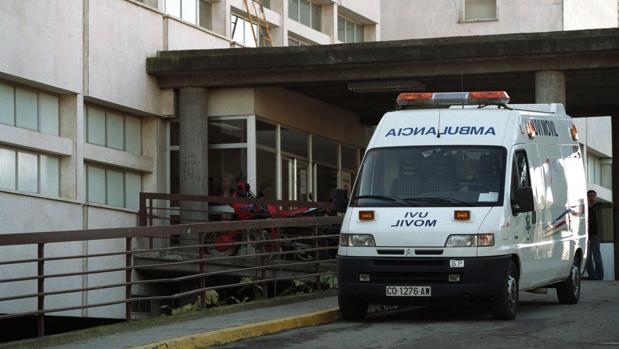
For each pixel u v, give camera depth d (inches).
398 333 592.1
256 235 1015.0
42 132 1018.7
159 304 1052.5
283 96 1254.3
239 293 858.1
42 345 526.6
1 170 957.8
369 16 1830.7
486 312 726.5
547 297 852.6
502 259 633.0
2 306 892.0
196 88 1163.9
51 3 1002.7
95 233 588.7
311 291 840.3
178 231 671.8
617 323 628.7
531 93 1286.9
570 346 526.0
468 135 672.4
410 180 659.4
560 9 2218.3
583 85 1222.3
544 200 716.7
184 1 1258.0
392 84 1142.3
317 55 1115.3
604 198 2426.2
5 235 524.1
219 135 1186.6
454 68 1099.3
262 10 1429.6
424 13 2294.5
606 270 1598.2
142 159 1160.8
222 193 1182.3
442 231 629.0
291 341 567.2
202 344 549.3
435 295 628.7
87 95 1052.5
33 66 976.3
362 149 1518.2
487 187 649.0
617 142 1471.5
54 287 956.0
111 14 1091.9
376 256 637.3
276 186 1242.6
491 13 2261.3
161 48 1177.4
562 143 777.6
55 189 1034.1
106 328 576.4
